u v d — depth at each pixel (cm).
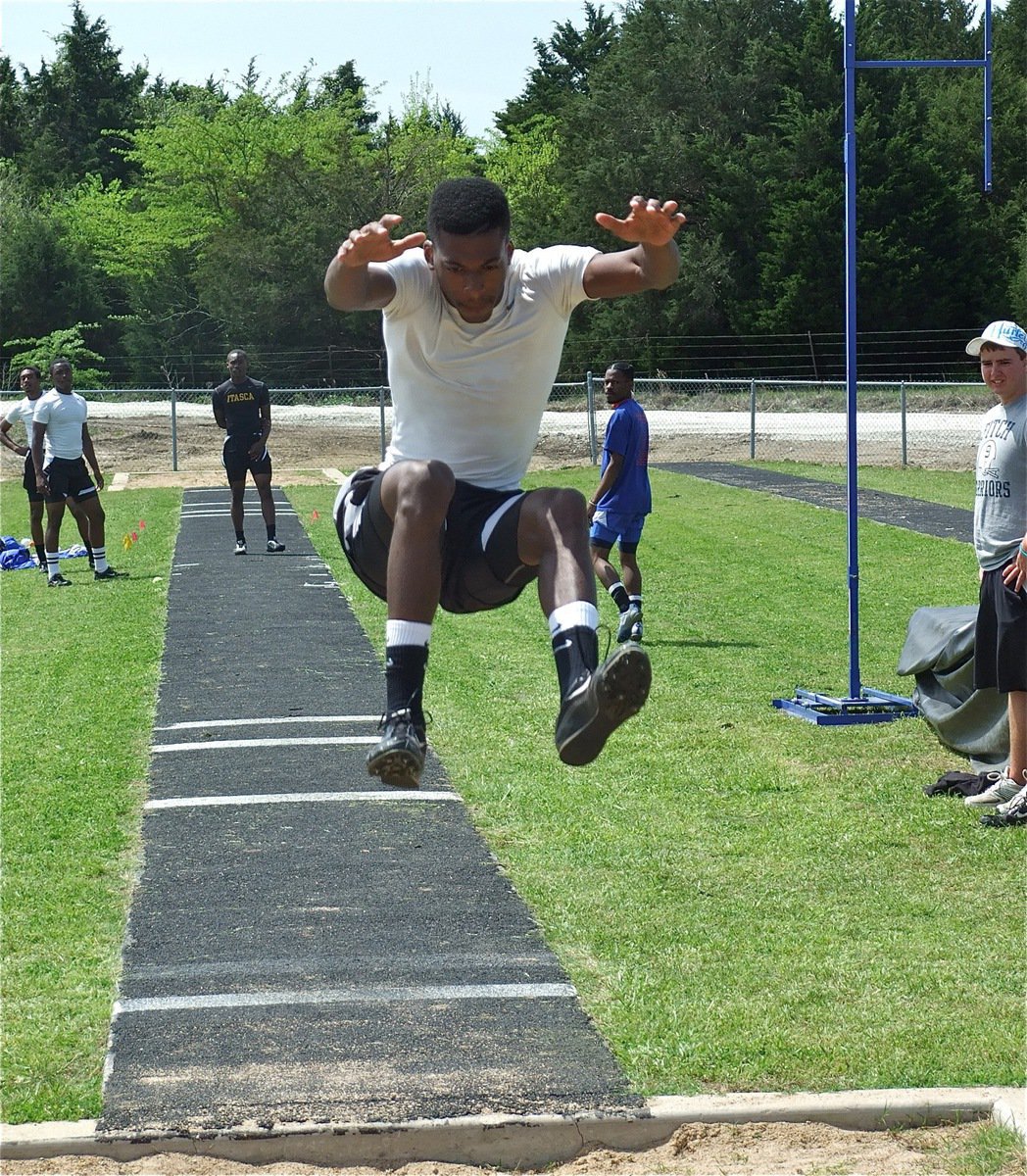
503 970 520
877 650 1136
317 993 499
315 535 1884
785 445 2905
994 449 710
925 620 870
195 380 5944
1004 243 5222
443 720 903
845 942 550
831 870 633
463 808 723
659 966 524
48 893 598
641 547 1736
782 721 907
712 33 5769
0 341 6016
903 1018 480
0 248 5975
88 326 5828
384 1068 441
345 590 1442
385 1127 405
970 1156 400
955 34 6309
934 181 5062
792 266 5125
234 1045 458
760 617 1288
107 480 2611
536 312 330
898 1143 413
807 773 791
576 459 2773
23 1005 489
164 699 973
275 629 1232
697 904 591
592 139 5978
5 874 623
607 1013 483
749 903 593
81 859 641
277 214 5703
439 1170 401
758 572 1537
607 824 698
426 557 313
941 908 586
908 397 4006
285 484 2531
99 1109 416
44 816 702
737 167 5272
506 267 326
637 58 5925
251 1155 402
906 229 5041
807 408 3878
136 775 786
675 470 2514
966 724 805
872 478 2352
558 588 311
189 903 591
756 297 5281
